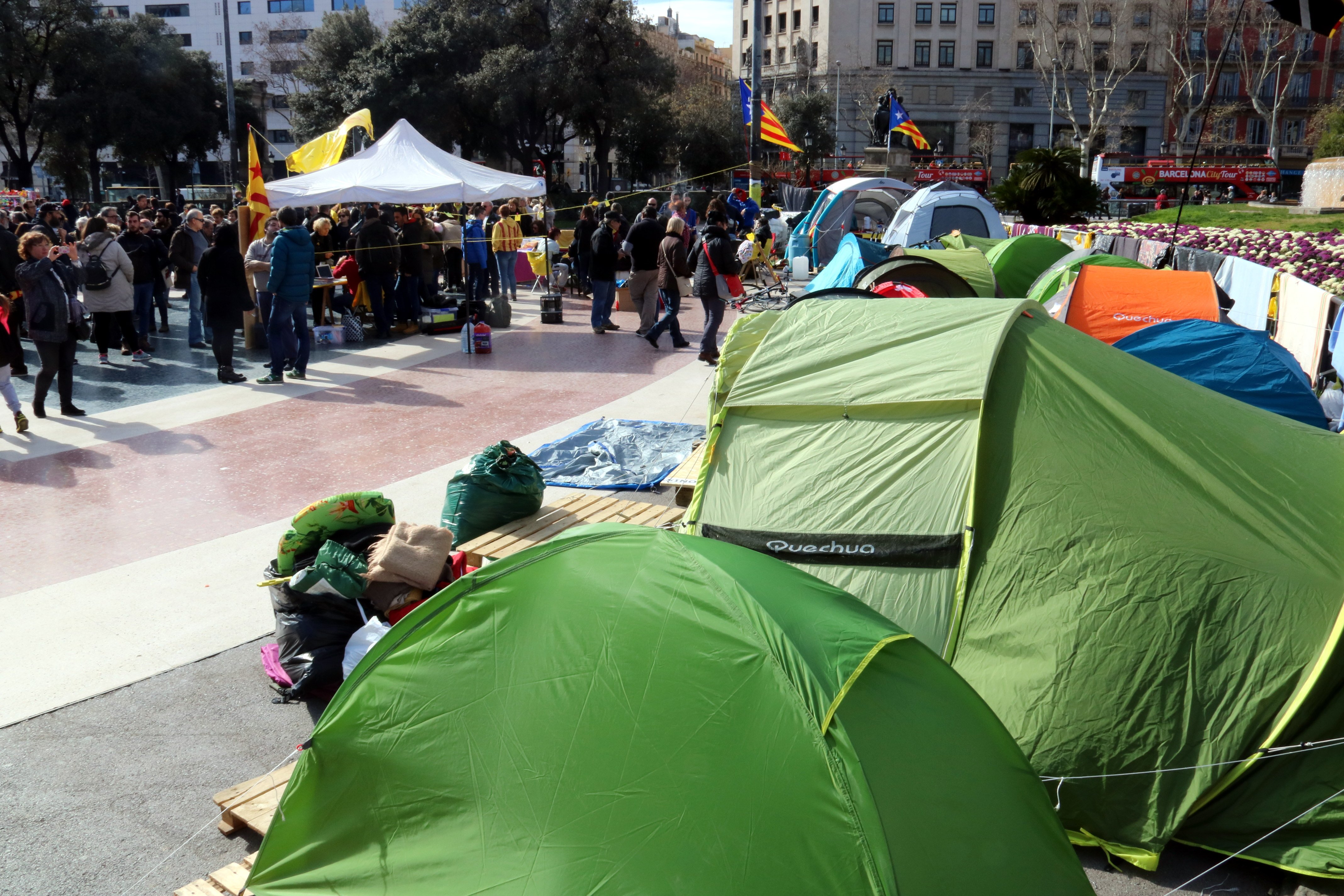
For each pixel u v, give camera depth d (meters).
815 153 62.44
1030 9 72.75
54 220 14.71
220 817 3.72
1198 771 3.44
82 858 3.48
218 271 10.68
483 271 16.02
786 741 2.65
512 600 3.16
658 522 5.91
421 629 3.22
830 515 4.30
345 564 4.51
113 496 7.21
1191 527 3.79
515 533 5.63
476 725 3.00
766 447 4.68
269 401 10.14
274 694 4.58
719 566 3.06
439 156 15.21
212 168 70.06
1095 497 3.92
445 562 4.64
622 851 2.65
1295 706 3.38
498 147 51.25
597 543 3.25
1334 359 8.27
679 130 54.59
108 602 5.50
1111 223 24.70
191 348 13.34
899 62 74.62
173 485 7.45
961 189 19.45
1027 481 4.03
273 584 4.62
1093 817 3.51
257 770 4.00
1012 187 25.83
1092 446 4.07
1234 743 3.44
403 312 14.65
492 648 3.10
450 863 2.85
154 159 53.47
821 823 2.55
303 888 3.05
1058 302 9.55
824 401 4.62
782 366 4.89
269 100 82.38
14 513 6.86
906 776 2.68
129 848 3.54
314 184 13.96
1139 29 70.69
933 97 74.62
